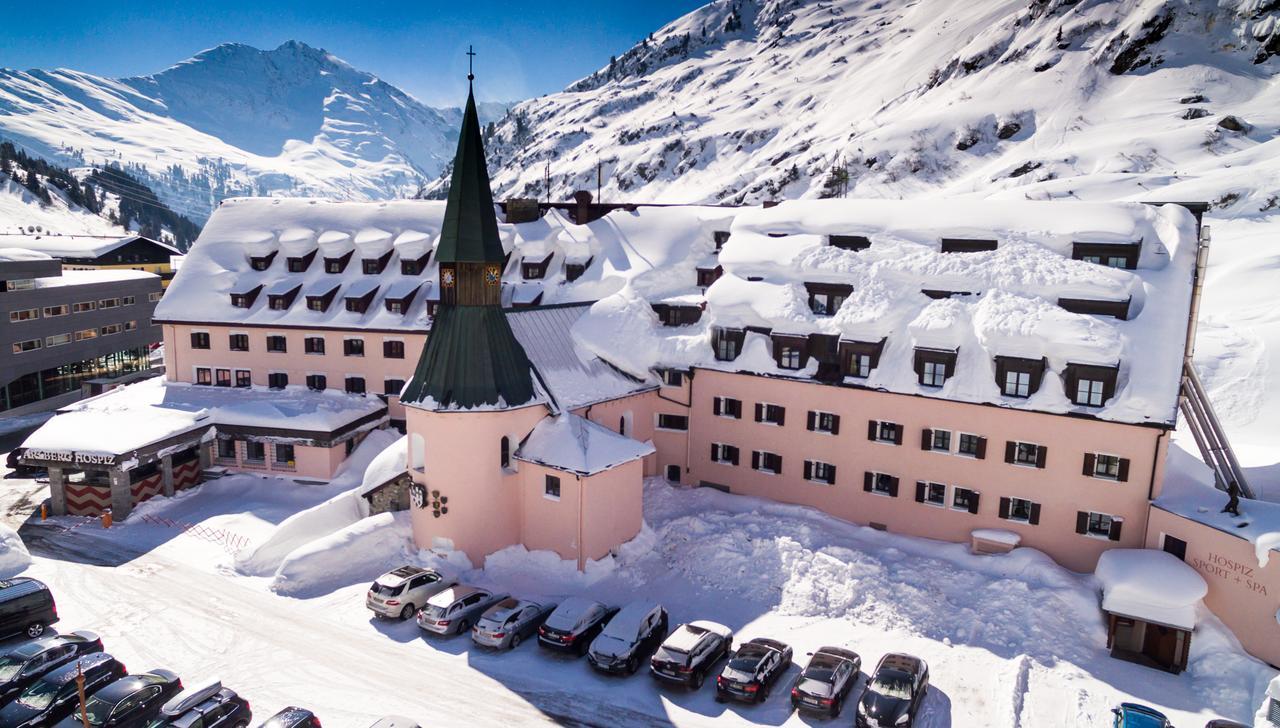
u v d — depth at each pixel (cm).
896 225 4844
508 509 4169
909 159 15912
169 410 5319
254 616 3547
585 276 5831
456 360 4069
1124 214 4344
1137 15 16912
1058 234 4359
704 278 5475
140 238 12044
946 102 18150
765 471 4759
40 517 4728
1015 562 3822
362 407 5653
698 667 3009
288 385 5991
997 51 19650
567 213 6462
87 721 2481
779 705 2906
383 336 5756
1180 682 3059
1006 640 3319
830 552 3944
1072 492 3806
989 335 3966
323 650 3262
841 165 16500
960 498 4119
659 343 5062
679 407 5038
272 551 4081
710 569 3978
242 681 3030
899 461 4262
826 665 2948
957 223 4666
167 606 3634
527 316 4753
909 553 4091
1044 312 3953
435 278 5981
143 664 3138
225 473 5416
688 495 4847
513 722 2798
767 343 4734
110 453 4600
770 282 4884
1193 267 4044
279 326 5859
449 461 4003
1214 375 5850
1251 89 14450
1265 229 8656
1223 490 3694
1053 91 16288
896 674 2838
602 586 3888
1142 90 15338
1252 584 3123
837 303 4703
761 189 18000
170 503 4975
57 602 3662
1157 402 3594
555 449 4062
